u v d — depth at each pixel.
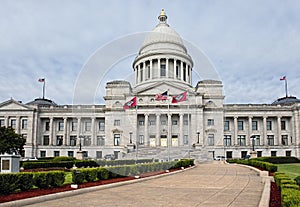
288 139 81.19
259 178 23.92
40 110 83.38
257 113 80.88
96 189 16.48
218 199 13.70
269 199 12.70
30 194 13.70
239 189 17.23
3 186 13.32
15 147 54.00
